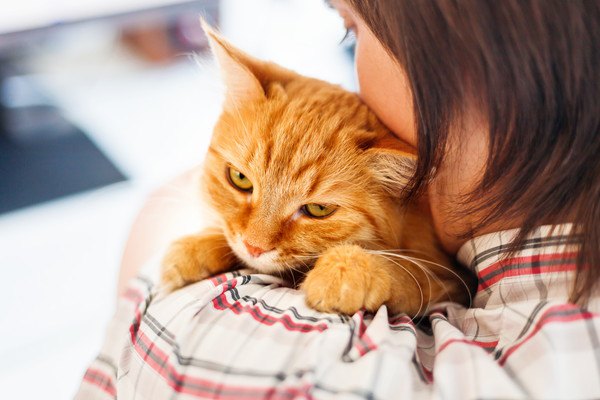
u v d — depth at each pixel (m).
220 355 0.74
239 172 1.10
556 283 0.74
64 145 2.81
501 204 0.74
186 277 0.99
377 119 1.07
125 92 3.20
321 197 1.04
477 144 0.77
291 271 1.09
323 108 1.07
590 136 0.66
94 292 2.19
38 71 3.09
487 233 0.84
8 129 2.84
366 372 0.66
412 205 1.05
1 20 2.43
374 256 0.97
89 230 2.43
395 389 0.65
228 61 1.09
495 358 0.71
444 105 0.71
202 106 3.12
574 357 0.64
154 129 2.94
